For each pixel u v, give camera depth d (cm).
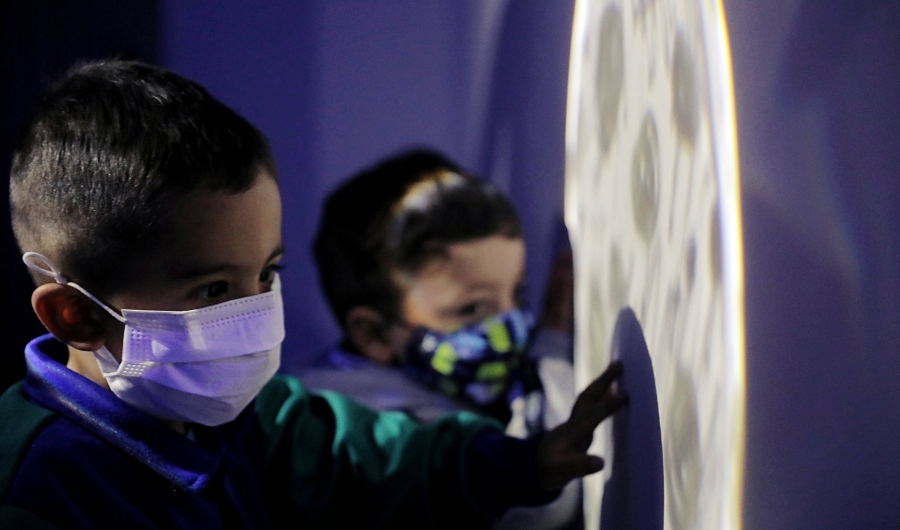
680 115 43
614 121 61
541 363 110
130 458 53
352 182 120
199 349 52
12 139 105
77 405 53
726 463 36
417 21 148
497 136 141
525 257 131
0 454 50
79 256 51
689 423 42
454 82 149
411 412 102
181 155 50
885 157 29
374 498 68
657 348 49
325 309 150
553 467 64
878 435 29
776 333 33
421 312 109
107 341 53
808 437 32
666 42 46
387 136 149
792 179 32
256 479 65
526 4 130
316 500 67
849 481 30
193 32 137
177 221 50
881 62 29
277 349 57
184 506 54
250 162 53
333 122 148
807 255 32
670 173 45
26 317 105
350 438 70
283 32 144
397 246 109
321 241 119
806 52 32
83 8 114
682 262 43
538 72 126
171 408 54
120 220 50
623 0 58
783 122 33
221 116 55
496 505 68
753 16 35
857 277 30
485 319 107
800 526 32
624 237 58
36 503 47
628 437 58
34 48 109
